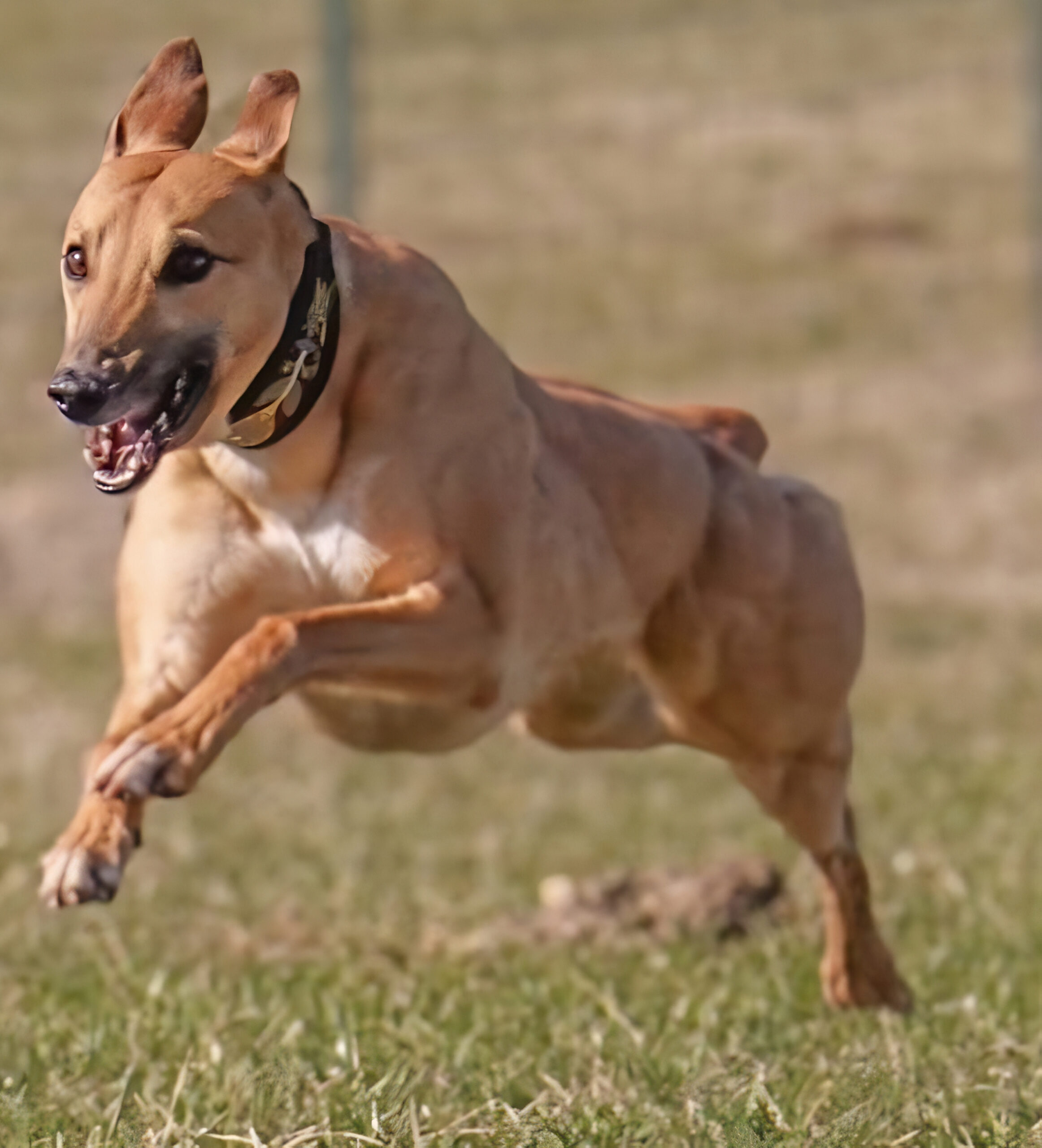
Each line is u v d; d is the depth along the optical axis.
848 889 9.29
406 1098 6.96
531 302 32.78
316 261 6.83
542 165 38.84
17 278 32.66
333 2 23.38
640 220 36.16
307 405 6.89
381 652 6.92
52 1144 6.52
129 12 47.72
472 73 43.78
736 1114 6.73
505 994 9.54
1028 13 29.94
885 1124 6.71
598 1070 7.56
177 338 6.47
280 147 6.69
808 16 46.06
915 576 23.16
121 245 6.48
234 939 11.32
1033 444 26.31
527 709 8.50
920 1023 8.74
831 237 34.88
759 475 8.80
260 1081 7.13
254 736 17.77
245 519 7.22
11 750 16.70
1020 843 13.11
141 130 6.96
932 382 28.53
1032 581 22.88
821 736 8.95
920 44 43.81
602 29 46.41
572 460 7.94
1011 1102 7.15
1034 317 30.14
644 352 30.55
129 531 7.49
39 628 21.73
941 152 38.28
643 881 11.98
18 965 10.28
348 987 9.71
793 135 39.72
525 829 14.38
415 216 36.62
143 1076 7.61
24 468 25.72
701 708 8.70
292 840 14.05
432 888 12.68
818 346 30.34
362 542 7.08
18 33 46.62
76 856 6.37
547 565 7.63
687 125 40.44
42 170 38.03
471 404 7.23
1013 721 17.48
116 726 7.39
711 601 8.47
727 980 9.97
